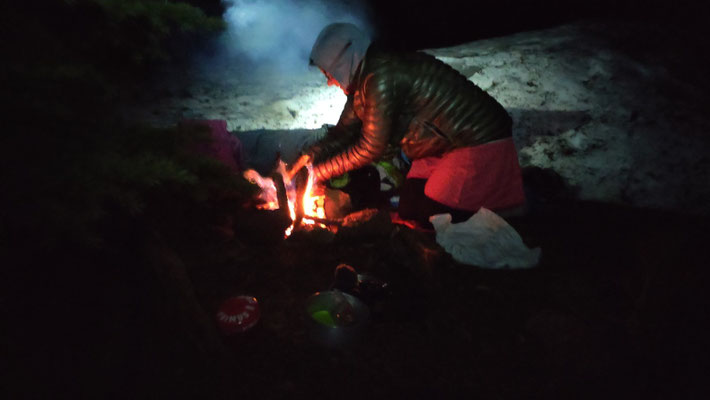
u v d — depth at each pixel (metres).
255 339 2.48
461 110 3.52
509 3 11.22
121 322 2.08
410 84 3.38
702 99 5.85
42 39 1.97
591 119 5.50
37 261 2.03
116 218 2.34
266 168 4.68
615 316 2.78
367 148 3.55
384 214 3.51
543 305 2.90
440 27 10.83
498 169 3.67
